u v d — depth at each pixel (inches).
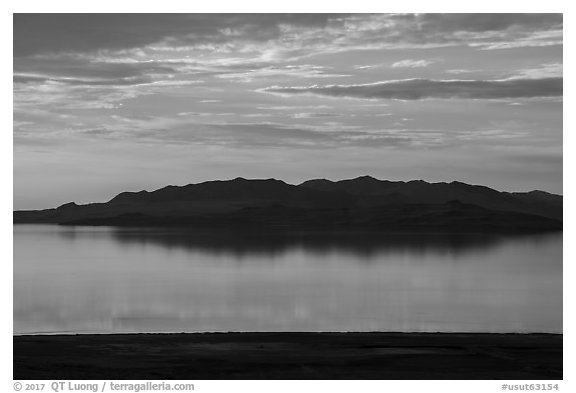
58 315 1601.9
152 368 710.5
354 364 730.2
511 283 2352.4
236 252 4005.9
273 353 775.1
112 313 1642.5
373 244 4847.4
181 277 2581.2
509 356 771.4
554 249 4224.9
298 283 2373.3
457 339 862.5
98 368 709.3
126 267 3009.4
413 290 2159.2
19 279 2482.8
